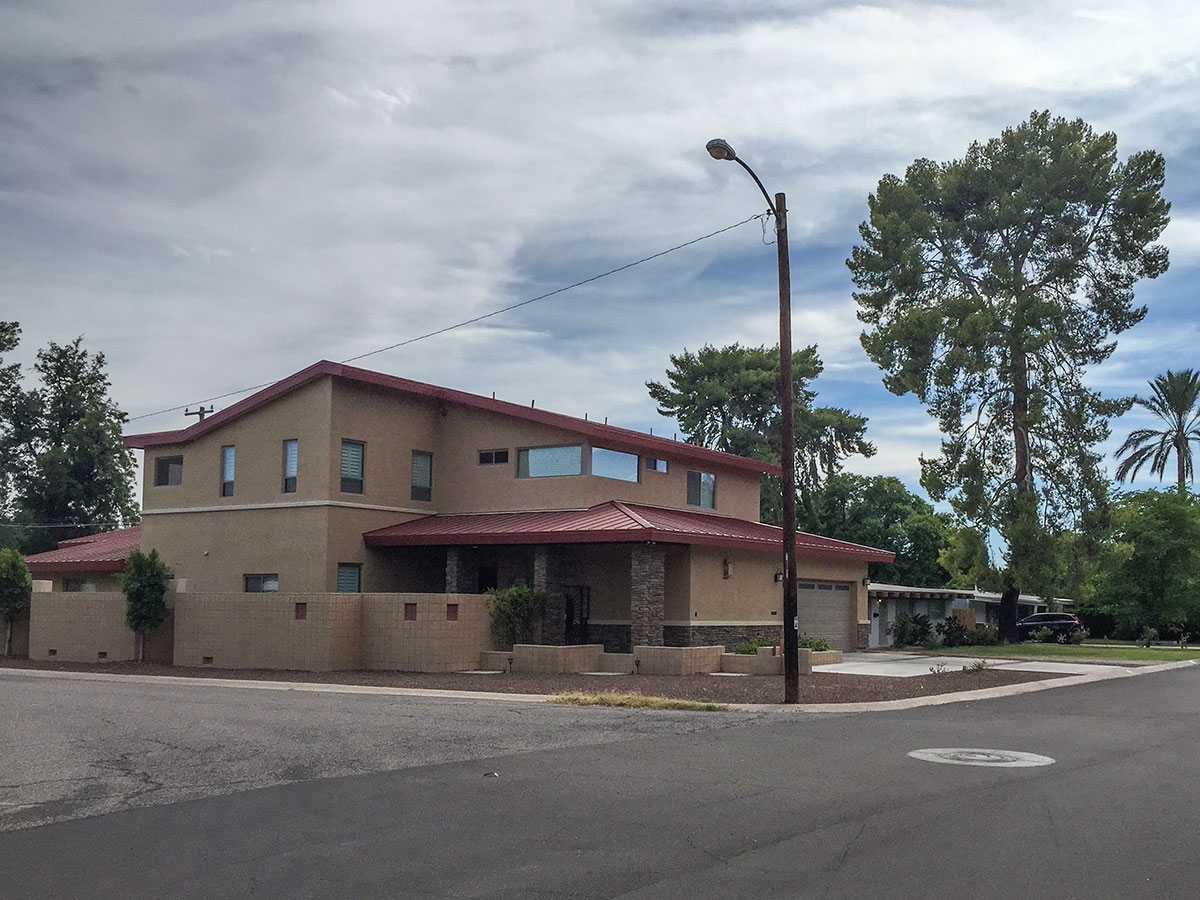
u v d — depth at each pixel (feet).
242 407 100.07
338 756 39.14
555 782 33.88
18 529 196.54
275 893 22.06
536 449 98.43
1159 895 21.84
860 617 117.29
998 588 144.15
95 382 216.54
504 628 84.74
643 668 80.53
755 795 31.83
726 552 96.37
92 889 22.40
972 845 25.82
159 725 47.65
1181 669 99.71
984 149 152.05
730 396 196.44
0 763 37.60
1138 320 147.13
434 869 23.75
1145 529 163.63
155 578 90.94
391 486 99.91
